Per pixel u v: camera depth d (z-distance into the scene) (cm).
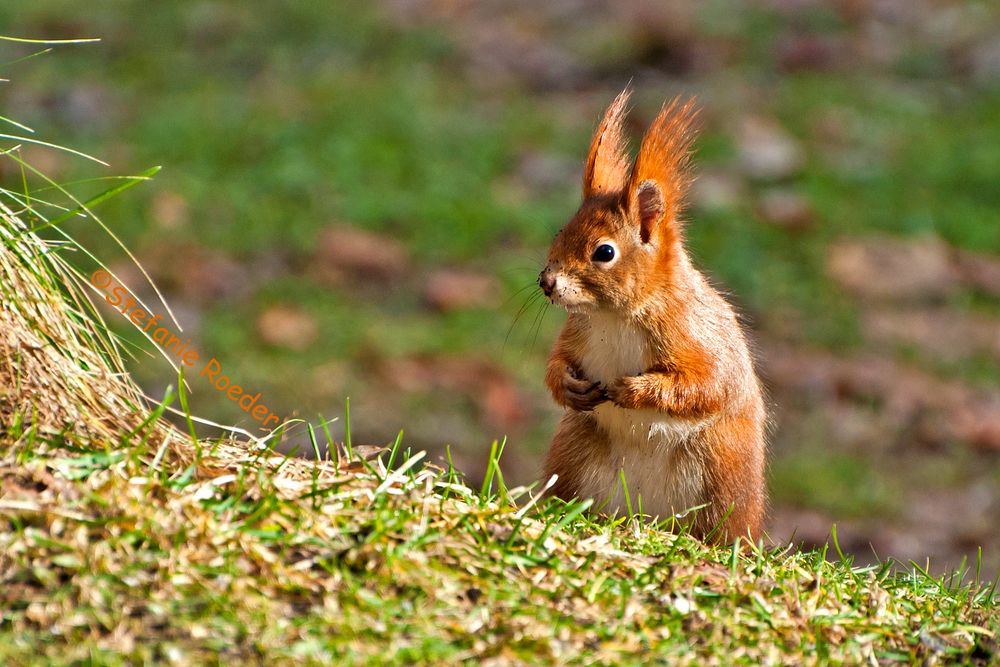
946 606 554
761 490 749
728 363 711
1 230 558
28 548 443
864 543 1210
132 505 465
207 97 2122
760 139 2028
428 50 2405
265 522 475
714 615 484
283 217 1752
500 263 1700
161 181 1800
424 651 428
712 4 2556
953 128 2122
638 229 696
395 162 1925
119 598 432
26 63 2211
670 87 2250
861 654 484
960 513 1284
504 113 2148
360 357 1462
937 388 1515
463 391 1426
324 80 2227
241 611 435
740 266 1705
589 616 470
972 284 1730
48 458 479
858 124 2114
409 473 534
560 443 737
